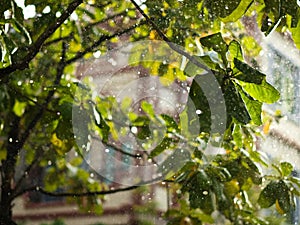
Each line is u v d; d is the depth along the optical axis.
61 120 2.12
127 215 3.38
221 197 2.27
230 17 1.64
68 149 2.47
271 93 1.58
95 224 3.71
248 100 1.60
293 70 2.54
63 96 2.22
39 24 2.33
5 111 2.85
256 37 2.48
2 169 2.85
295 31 1.70
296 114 2.59
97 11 2.70
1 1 1.91
